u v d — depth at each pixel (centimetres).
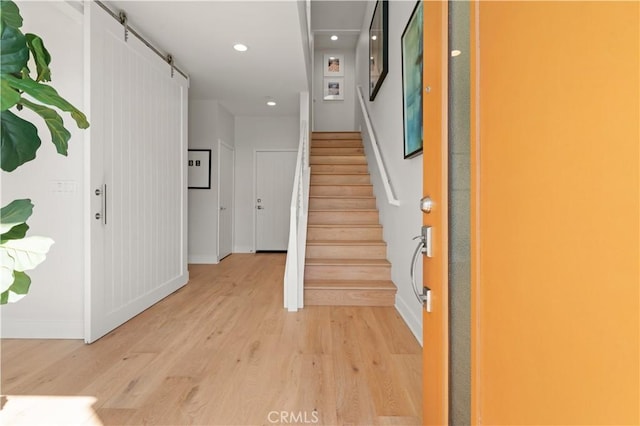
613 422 50
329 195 464
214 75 412
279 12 272
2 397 161
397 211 304
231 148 607
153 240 312
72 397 161
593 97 53
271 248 636
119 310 257
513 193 74
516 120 72
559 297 60
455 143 103
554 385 61
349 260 350
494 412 81
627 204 48
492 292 82
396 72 309
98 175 234
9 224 76
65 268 235
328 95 759
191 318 274
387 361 198
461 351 100
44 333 234
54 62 233
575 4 57
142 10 268
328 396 162
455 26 102
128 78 271
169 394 164
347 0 552
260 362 197
